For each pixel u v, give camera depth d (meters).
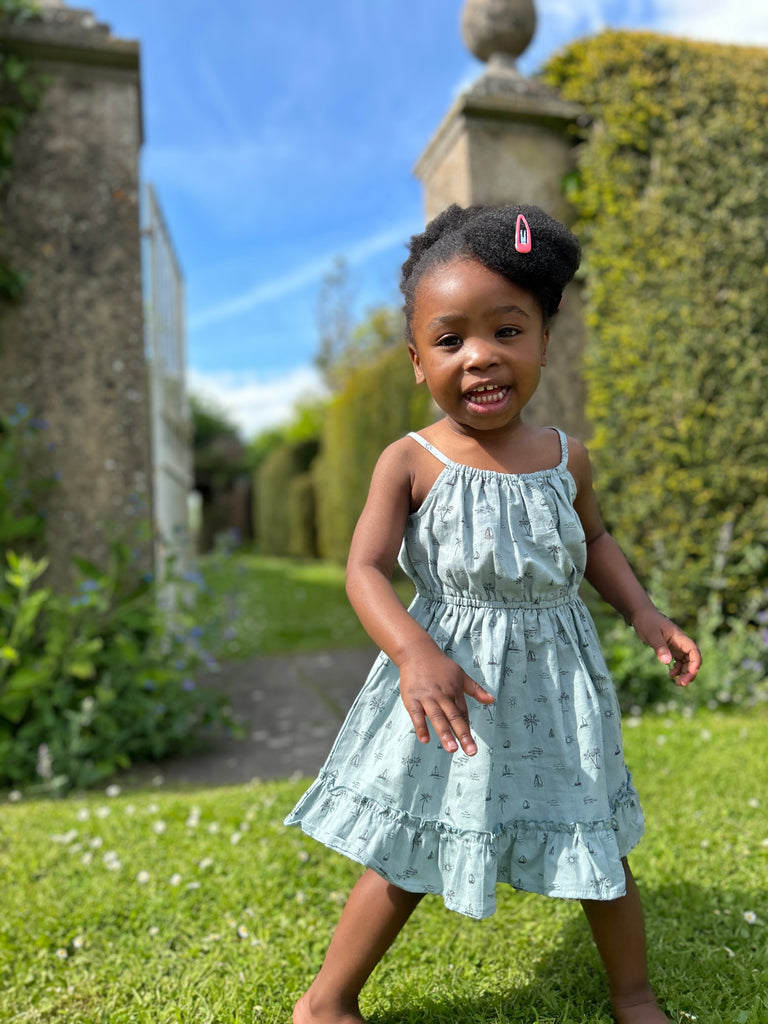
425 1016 1.57
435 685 1.21
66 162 3.68
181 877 2.14
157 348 4.93
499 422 1.39
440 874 1.41
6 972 1.79
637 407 4.09
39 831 2.53
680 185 4.11
